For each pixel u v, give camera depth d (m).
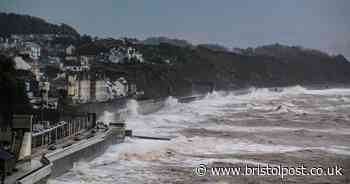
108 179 82.06
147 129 162.25
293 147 120.69
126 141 127.06
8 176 66.19
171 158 101.94
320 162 100.56
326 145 125.81
